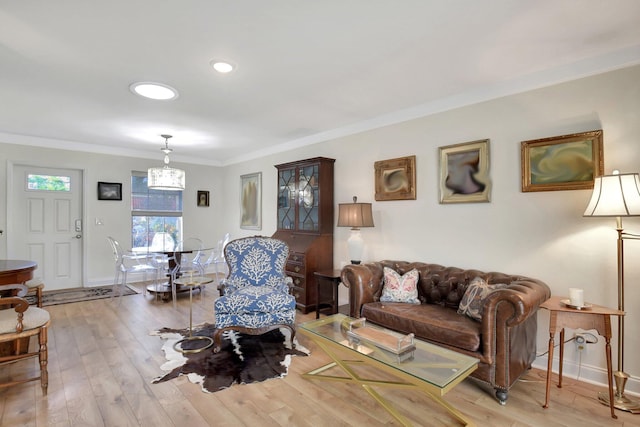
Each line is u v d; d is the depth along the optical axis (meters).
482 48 2.30
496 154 2.94
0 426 1.89
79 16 1.89
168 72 2.63
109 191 5.52
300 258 4.19
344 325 2.53
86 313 4.02
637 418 2.03
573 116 2.54
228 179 6.68
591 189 2.45
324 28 2.04
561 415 2.06
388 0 1.78
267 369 2.62
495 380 2.19
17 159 4.76
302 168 4.56
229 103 3.35
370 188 3.96
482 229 3.03
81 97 3.17
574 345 2.54
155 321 3.74
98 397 2.20
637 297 2.29
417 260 3.50
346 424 1.96
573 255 2.54
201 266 5.18
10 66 2.51
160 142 5.14
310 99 3.26
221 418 2.00
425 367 1.86
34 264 3.01
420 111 3.45
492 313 2.20
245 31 2.07
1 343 2.67
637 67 2.29
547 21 1.98
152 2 1.78
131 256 5.16
